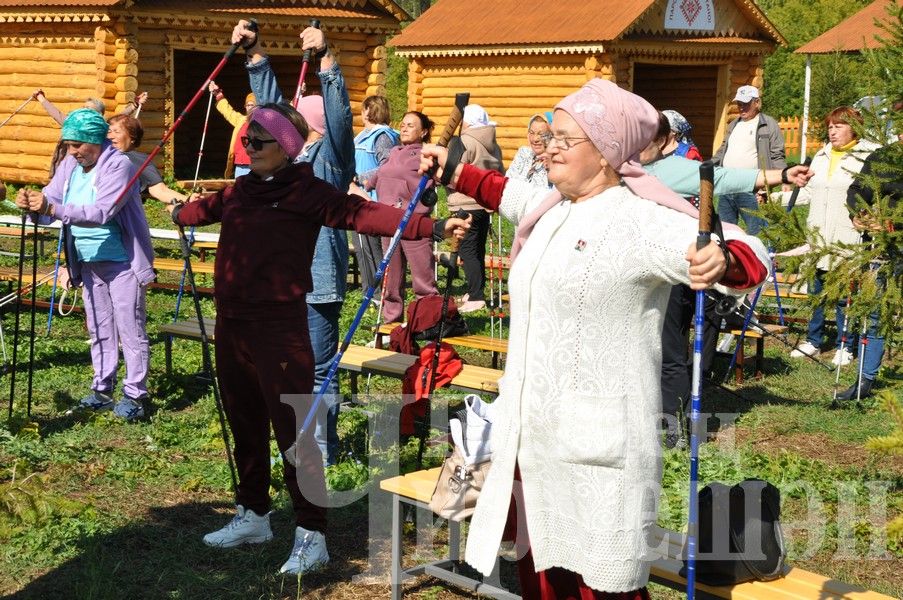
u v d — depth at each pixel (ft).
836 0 120.37
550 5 75.66
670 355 21.81
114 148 22.66
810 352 32.45
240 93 86.58
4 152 65.98
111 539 17.20
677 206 10.93
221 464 21.02
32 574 15.87
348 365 22.81
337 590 15.72
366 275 35.45
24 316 33.94
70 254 23.53
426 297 26.12
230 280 15.47
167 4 62.90
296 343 15.56
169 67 63.62
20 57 64.44
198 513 18.56
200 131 86.69
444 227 14.71
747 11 82.53
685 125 22.09
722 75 84.74
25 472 18.66
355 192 21.08
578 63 72.33
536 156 28.25
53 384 26.14
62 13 61.11
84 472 20.17
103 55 60.85
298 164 15.53
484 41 74.33
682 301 21.76
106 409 24.21
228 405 16.40
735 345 30.45
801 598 12.08
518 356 11.39
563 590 11.70
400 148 32.07
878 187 17.69
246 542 17.11
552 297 11.02
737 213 36.27
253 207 15.40
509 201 12.82
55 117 33.27
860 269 17.75
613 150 10.93
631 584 10.93
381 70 73.67
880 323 18.03
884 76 17.78
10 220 43.73
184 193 62.75
